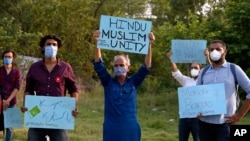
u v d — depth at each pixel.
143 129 13.34
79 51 29.03
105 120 6.34
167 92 24.55
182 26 21.06
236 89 6.45
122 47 6.40
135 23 6.40
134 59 34.03
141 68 6.44
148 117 16.27
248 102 6.32
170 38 21.11
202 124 6.55
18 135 10.81
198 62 7.87
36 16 29.72
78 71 28.28
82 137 11.34
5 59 9.27
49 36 6.53
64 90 6.57
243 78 6.33
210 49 6.48
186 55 7.88
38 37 25.89
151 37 6.39
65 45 28.88
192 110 6.47
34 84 6.55
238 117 6.37
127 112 6.28
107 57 31.86
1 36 23.14
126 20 6.39
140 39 6.40
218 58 6.34
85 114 16.08
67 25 29.00
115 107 6.27
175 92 22.11
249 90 6.29
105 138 6.29
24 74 22.22
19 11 30.73
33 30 29.80
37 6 29.69
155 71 31.28
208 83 6.50
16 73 9.34
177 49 7.92
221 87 6.34
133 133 6.26
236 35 18.41
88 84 27.03
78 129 12.37
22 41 25.59
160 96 21.48
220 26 19.58
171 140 11.45
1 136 10.50
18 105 16.95
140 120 15.37
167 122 15.06
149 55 6.43
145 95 23.84
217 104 6.36
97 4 37.03
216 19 20.64
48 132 6.48
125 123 6.24
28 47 25.48
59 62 6.56
